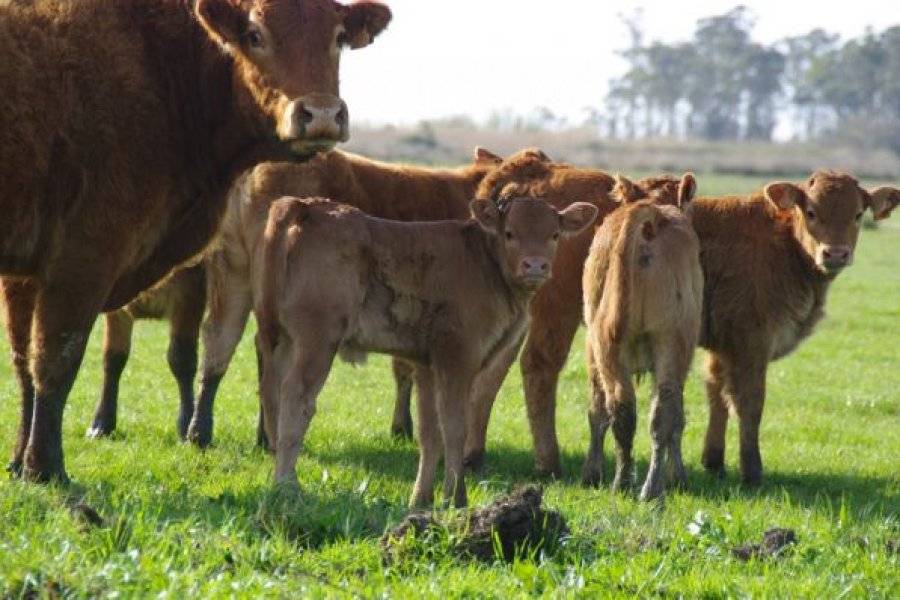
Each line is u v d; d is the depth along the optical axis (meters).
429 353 11.77
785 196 15.13
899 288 41.44
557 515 9.50
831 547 9.98
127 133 11.01
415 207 15.19
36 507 9.30
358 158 15.24
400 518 9.92
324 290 11.27
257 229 14.02
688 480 14.38
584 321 14.76
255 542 8.78
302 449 14.80
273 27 11.19
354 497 10.52
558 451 14.87
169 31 11.43
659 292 12.61
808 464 16.28
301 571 8.57
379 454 15.04
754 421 14.94
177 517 9.43
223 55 11.55
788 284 15.12
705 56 173.25
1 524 8.73
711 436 15.55
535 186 15.42
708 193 78.12
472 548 9.13
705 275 15.03
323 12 11.37
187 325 15.25
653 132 176.38
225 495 10.58
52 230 10.82
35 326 11.03
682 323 12.76
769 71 170.38
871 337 30.53
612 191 15.01
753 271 15.00
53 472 11.06
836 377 24.47
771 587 8.76
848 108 165.50
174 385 19.23
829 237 14.98
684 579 8.89
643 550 9.51
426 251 11.69
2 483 10.14
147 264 11.80
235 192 13.99
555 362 14.91
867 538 10.43
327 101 11.12
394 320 11.64
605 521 10.32
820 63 165.75
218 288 14.38
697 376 22.98
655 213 12.58
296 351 11.38
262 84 11.32
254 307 12.70
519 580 8.55
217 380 14.63
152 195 11.25
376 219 11.70
